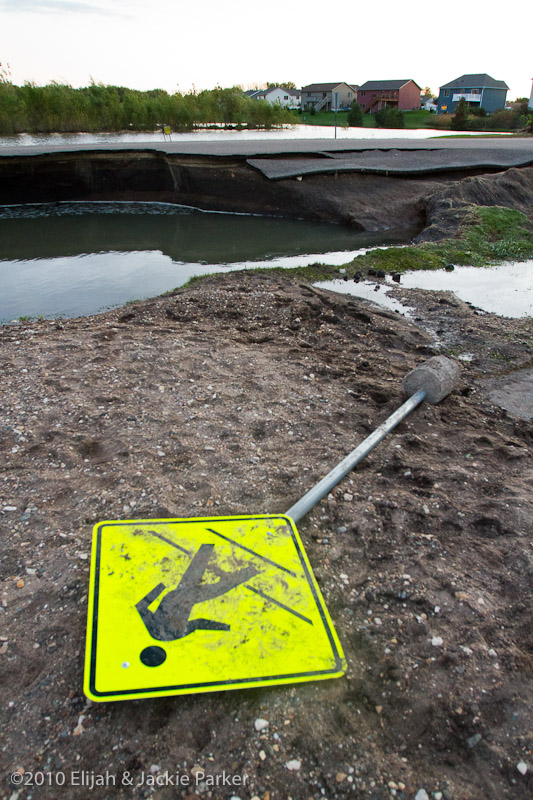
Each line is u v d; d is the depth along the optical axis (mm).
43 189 14375
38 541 2732
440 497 3225
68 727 1927
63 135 26281
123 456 3426
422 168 12672
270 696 2064
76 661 2146
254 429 3814
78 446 3518
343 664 2146
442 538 2941
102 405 4012
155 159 14219
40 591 2447
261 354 5133
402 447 3729
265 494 3146
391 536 2916
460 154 13977
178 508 2984
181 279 8203
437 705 2074
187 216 13078
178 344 5223
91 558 2508
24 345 5098
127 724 1946
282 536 2732
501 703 2092
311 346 5492
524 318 6605
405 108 57906
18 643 2205
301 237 10914
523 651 2309
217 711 2004
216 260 9312
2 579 2506
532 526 3010
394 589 2572
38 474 3232
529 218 11000
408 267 8539
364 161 13266
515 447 3854
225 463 3410
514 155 13781
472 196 11453
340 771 1850
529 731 2004
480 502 3213
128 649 2105
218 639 2170
